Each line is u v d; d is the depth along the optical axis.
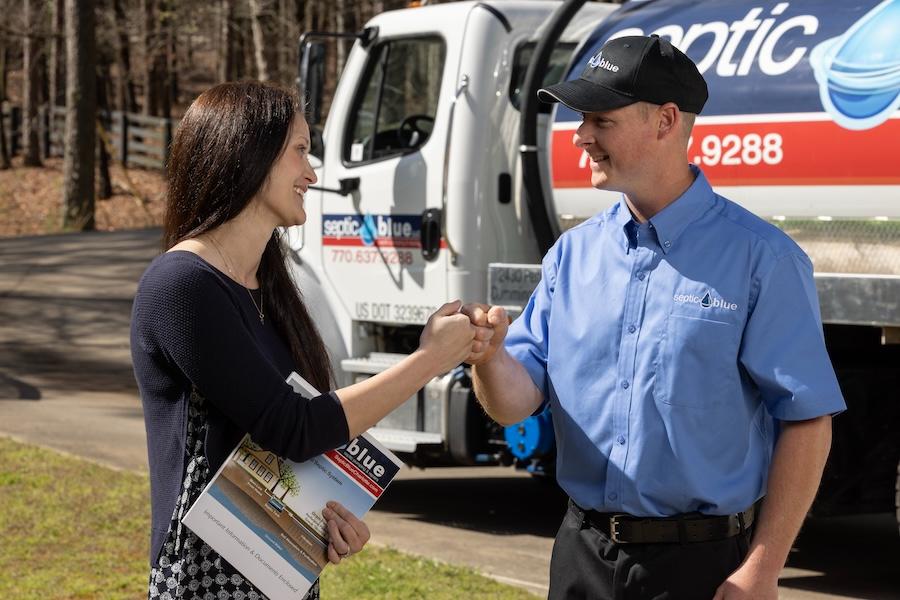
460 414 7.24
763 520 2.90
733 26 5.96
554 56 7.36
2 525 6.80
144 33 36.56
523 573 6.31
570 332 3.12
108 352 15.21
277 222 2.83
